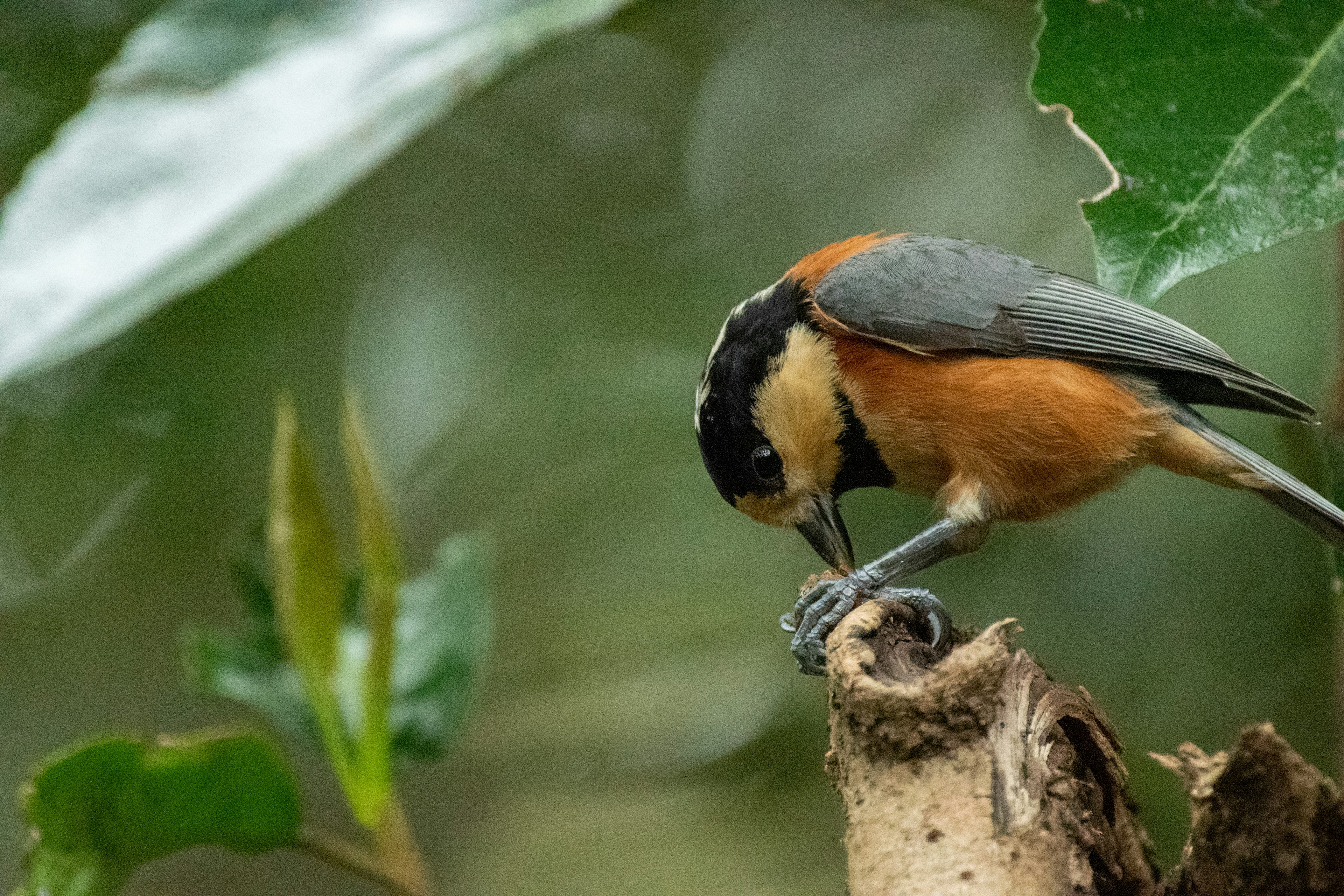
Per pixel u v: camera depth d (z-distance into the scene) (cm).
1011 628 507
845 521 1130
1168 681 1014
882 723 474
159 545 1375
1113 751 534
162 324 1303
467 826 1335
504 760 1240
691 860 1141
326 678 626
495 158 1465
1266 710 991
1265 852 468
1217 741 988
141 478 1353
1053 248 1245
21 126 1194
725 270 1355
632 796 1191
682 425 1231
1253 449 1036
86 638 1449
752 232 1392
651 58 1505
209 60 633
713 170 1444
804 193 1407
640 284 1362
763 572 1167
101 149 595
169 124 610
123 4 1205
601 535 1227
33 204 579
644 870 1145
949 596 1075
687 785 1178
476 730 1223
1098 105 514
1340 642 761
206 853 1460
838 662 514
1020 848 450
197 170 604
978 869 446
